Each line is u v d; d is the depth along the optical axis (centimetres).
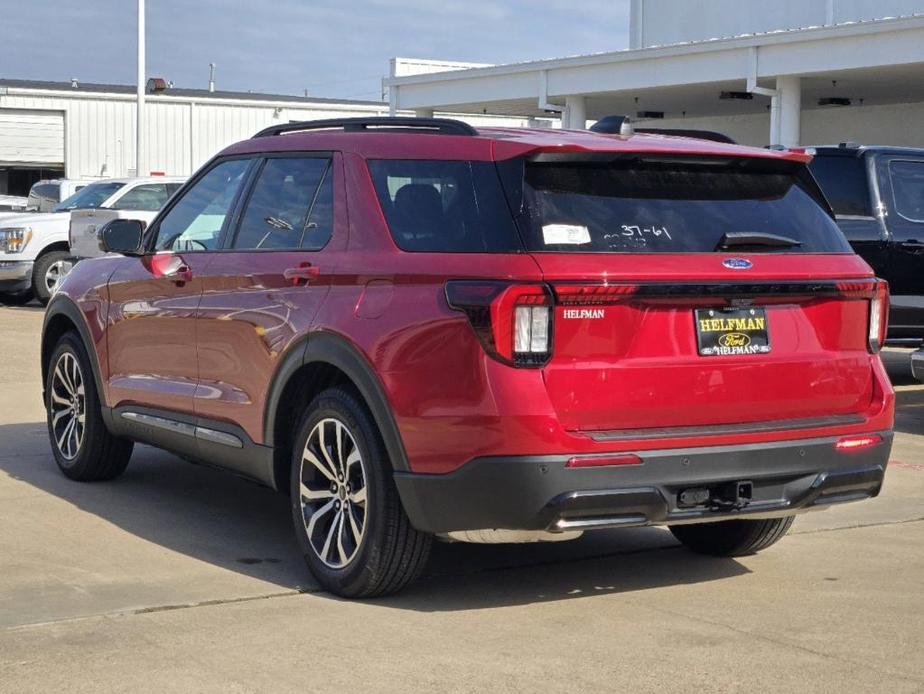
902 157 1141
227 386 578
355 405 493
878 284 515
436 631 465
